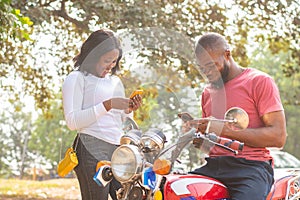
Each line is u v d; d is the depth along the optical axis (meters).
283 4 9.94
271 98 4.41
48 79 10.79
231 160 4.37
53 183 15.02
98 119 3.84
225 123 3.86
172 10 9.02
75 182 4.43
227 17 10.08
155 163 3.60
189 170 3.76
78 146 4.20
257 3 10.02
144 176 3.58
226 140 3.98
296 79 35.00
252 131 4.32
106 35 4.20
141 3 8.55
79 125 3.88
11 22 6.21
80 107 3.91
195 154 3.74
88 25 9.10
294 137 39.59
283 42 11.75
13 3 8.16
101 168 3.68
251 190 4.16
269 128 4.34
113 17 8.47
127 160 3.56
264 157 4.45
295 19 10.12
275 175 4.77
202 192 3.91
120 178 3.58
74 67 4.30
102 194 4.25
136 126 3.75
